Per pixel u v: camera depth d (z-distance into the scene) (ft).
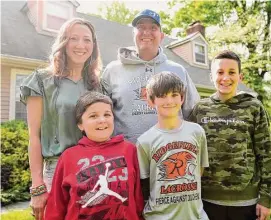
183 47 53.06
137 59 9.18
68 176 6.87
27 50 29.89
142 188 7.66
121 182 6.81
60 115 7.60
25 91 7.61
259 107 8.61
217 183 8.41
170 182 7.18
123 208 6.68
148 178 7.48
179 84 7.45
